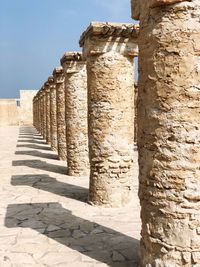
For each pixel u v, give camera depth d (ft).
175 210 14.83
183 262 14.85
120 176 27.66
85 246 20.03
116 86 26.96
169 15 14.38
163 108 14.87
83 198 30.60
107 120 27.17
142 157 16.29
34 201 29.81
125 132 27.63
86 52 27.78
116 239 21.01
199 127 14.58
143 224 16.40
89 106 28.12
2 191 33.55
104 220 24.49
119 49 26.84
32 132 115.34
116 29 26.07
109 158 27.37
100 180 27.76
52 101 63.87
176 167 14.71
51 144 66.39
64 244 20.35
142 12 15.74
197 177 14.66
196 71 14.34
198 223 14.73
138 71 16.48
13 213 26.48
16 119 159.53
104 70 26.78
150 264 15.78
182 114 14.52
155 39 14.84
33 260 18.24
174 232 14.92
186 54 14.26
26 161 52.37
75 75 38.75
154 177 15.38
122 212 26.35
